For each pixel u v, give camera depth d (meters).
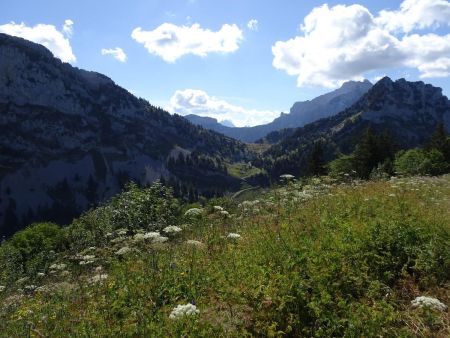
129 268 9.21
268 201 14.79
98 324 7.04
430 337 6.25
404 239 8.79
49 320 7.80
